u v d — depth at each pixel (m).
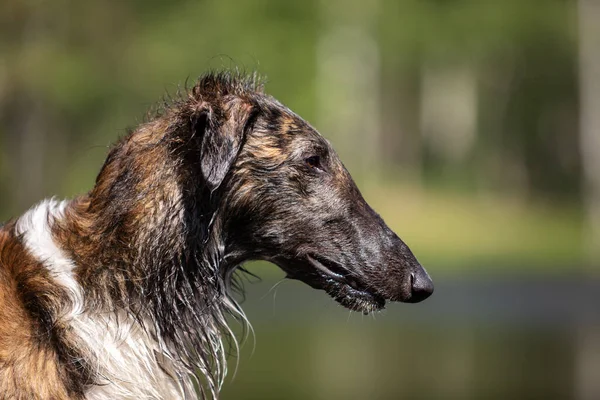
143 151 6.47
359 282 6.89
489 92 53.38
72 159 37.53
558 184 52.12
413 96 53.53
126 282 6.32
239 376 11.50
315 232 6.82
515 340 14.72
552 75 52.34
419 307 19.22
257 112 6.66
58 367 5.98
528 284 22.92
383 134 52.84
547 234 36.62
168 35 38.00
